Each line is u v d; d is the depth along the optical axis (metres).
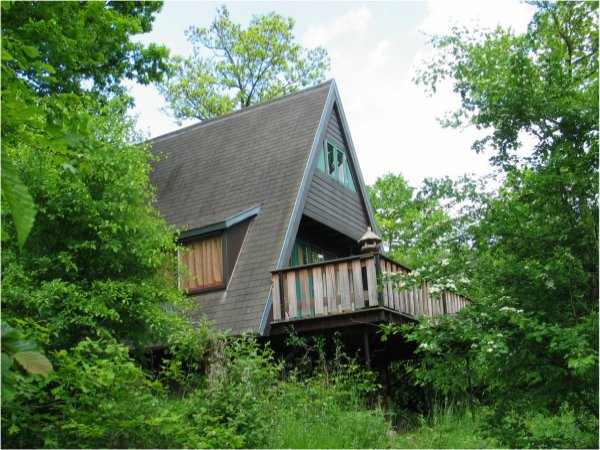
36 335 7.26
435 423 11.21
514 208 7.04
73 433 6.95
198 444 7.44
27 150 9.41
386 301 12.09
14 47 4.11
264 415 8.63
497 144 7.50
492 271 7.31
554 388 6.96
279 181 15.66
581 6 7.37
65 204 9.72
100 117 10.72
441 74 7.84
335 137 18.12
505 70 7.56
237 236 14.59
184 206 16.47
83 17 13.52
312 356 13.16
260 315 12.94
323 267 12.73
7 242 9.14
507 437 7.37
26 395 6.38
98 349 7.13
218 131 19.11
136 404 7.27
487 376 7.30
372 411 10.03
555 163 7.03
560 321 6.95
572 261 6.78
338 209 17.42
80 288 9.49
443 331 7.48
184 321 11.02
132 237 10.42
